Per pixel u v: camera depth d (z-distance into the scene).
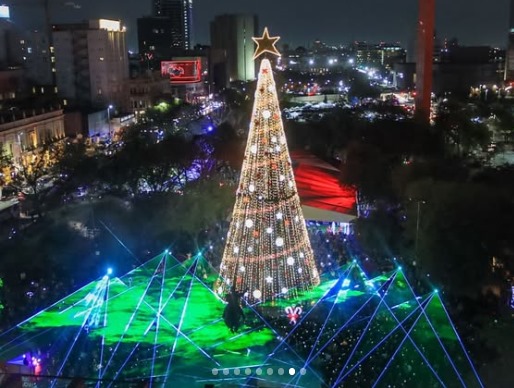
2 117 77.69
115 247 40.88
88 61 120.56
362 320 28.17
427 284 31.97
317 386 23.12
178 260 38.91
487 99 138.25
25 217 53.62
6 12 137.62
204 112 132.38
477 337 25.47
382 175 45.91
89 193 51.47
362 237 39.31
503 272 31.05
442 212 33.47
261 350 26.14
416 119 76.31
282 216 30.75
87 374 24.12
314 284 32.31
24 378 21.28
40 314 30.77
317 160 65.12
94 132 104.25
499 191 35.06
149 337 28.06
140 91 140.00
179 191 50.84
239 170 57.28
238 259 31.16
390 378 22.91
